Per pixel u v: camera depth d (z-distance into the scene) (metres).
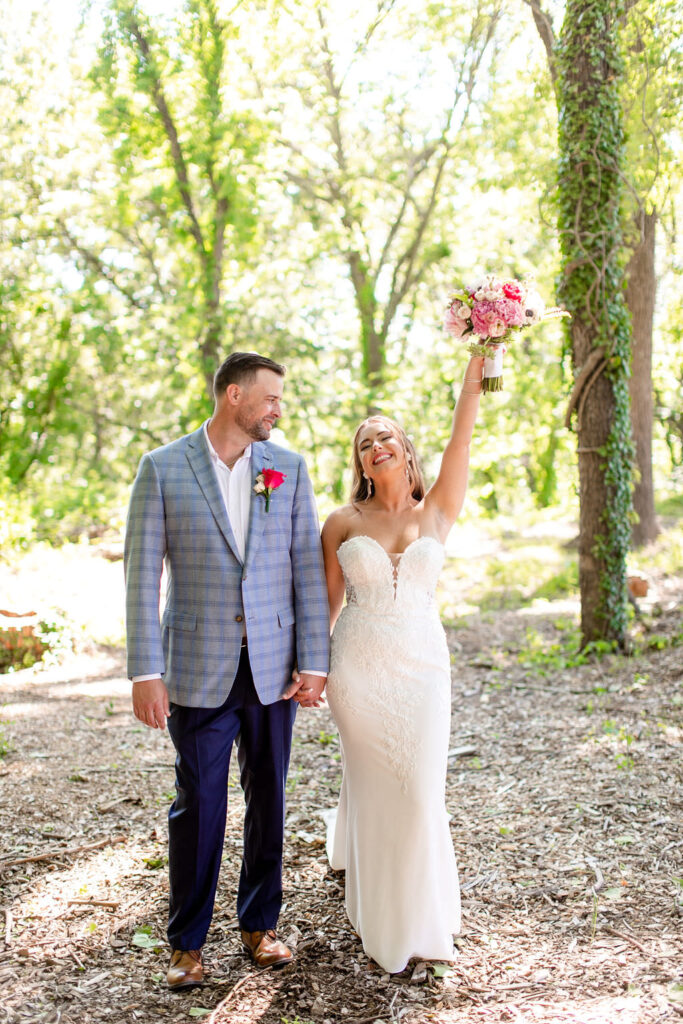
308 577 3.04
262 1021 2.62
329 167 18.14
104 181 15.65
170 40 12.40
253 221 14.73
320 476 19.52
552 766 4.85
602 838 3.85
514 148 10.83
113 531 13.70
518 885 3.47
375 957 2.91
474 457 17.72
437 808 2.95
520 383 19.27
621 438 7.51
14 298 16.28
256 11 11.93
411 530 3.32
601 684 6.57
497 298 3.17
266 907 2.96
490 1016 2.60
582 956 2.91
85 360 17.61
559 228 7.51
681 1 7.11
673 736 5.12
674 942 2.95
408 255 18.94
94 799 4.41
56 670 7.39
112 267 18.52
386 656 3.05
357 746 3.01
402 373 18.20
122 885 3.48
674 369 15.04
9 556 11.09
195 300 15.52
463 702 6.45
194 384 16.39
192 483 2.90
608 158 7.20
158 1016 2.64
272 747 2.95
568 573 11.66
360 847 2.98
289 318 18.00
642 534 12.84
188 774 2.82
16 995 2.74
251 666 2.85
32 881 3.51
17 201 15.65
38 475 17.45
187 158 13.95
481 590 11.62
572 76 7.21
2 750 5.09
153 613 2.80
